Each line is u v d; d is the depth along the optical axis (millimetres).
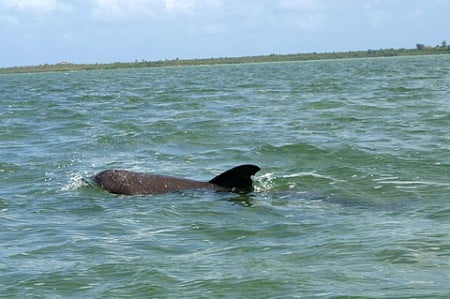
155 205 16469
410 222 13906
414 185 17781
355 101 40500
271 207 15945
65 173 21000
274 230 13820
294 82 69938
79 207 16578
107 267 11664
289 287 10359
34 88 85188
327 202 16359
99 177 18625
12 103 52781
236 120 33062
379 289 10102
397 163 20609
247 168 17609
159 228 14352
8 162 22812
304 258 11750
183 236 13641
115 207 16469
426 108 34750
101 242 13297
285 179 19156
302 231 13625
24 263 12125
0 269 11812
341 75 84562
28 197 17859
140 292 10453
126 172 18453
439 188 17281
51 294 10578
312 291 10148
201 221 14797
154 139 27375
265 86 63969
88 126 32938
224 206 16203
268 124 31000
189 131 28984
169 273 11203
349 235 13047
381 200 16375
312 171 20156
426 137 25156
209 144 25891
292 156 22547
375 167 20266
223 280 10766
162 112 39406
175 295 10273
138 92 63500
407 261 11305
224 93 55219
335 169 20281
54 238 13758
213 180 18172
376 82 62062
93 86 84312
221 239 13336
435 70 86812
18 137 29688
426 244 12164
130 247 12883
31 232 14305
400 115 32281
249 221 14688
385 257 11555
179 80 93812
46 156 24203
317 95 47750
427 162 20516
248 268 11297
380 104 37906
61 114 39938
